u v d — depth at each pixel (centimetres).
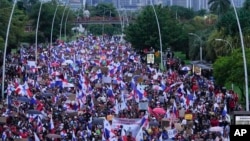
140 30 16362
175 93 7900
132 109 6550
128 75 9981
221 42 13588
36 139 5094
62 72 10306
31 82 8800
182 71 11738
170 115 6222
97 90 8138
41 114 6078
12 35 15100
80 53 16150
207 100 7569
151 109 6291
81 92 7431
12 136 5259
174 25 16538
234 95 8350
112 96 7525
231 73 9075
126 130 5359
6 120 5744
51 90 8044
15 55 14862
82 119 6000
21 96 7156
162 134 5294
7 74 10494
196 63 12888
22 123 5684
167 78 9956
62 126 5622
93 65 12119
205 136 5219
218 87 9544
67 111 6438
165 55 15962
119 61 13538
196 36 16362
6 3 15962
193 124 5791
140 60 15125
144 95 7331
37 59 13325
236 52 9300
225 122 5712
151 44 16338
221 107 6912
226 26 13612
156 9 16538
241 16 13575
